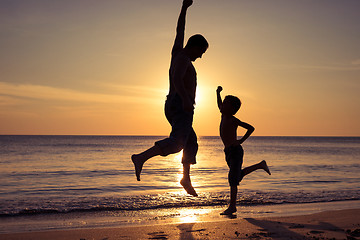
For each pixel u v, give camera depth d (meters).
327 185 13.40
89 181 15.58
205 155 45.91
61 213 7.39
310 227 4.27
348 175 17.88
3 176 18.12
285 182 14.41
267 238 3.63
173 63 3.10
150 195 10.33
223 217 6.21
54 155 41.06
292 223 4.60
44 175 18.62
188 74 3.02
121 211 7.58
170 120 3.11
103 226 5.71
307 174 18.38
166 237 3.75
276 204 8.36
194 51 3.12
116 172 20.31
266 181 14.75
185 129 2.98
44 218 6.77
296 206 7.93
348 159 34.75
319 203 8.50
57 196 10.80
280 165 26.12
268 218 5.05
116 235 3.91
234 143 5.98
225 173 19.55
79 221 6.31
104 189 12.64
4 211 7.60
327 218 5.00
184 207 8.04
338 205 8.10
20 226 5.89
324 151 58.09
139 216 6.80
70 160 32.25
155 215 6.89
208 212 7.14
